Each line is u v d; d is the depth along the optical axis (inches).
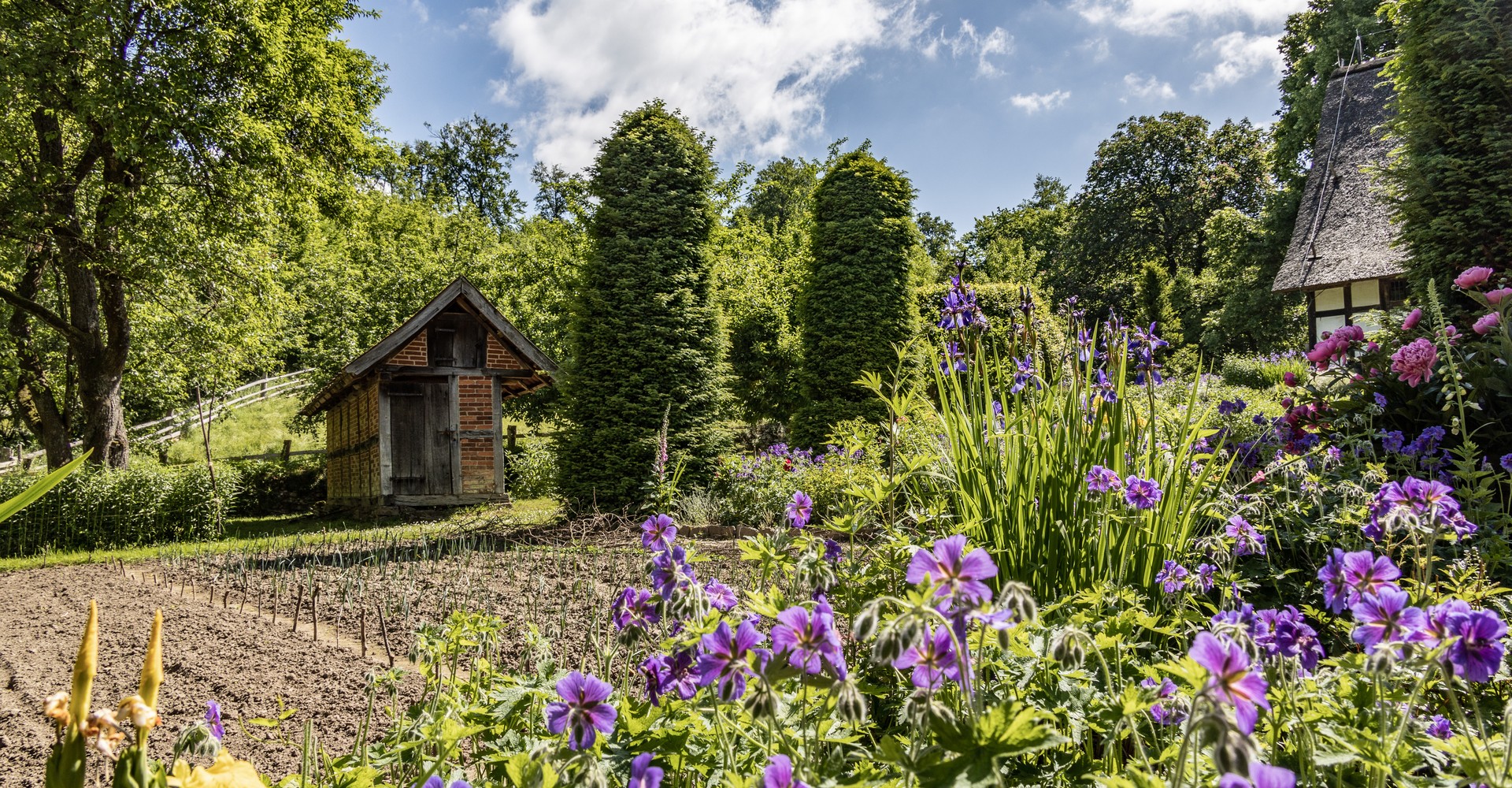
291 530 570.3
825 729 68.7
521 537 406.0
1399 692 71.5
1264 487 165.2
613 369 525.0
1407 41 338.0
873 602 57.9
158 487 520.1
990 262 2039.9
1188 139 1695.4
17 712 161.0
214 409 999.6
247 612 252.8
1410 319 207.3
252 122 590.9
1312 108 1103.0
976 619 58.2
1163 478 146.4
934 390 205.9
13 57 510.9
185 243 603.5
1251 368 778.2
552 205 2379.4
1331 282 762.2
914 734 58.9
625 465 502.0
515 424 1107.3
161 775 52.6
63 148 633.6
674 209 542.3
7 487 489.1
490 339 652.1
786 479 441.4
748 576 184.4
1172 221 1679.4
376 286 978.1
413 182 2017.7
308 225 849.5
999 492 141.6
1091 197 1772.9
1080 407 151.7
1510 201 297.9
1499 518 146.9
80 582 330.6
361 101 860.0
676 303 544.7
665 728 75.4
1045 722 76.8
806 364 671.8
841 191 668.7
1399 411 191.8
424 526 504.1
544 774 59.4
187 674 180.9
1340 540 143.8
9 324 631.2
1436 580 128.6
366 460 665.6
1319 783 71.2
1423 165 324.5
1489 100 315.0
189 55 574.2
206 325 666.2
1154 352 157.5
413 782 84.9
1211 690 48.6
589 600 244.5
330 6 756.6
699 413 533.0
